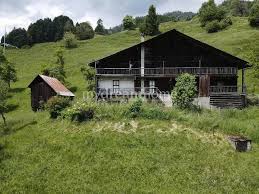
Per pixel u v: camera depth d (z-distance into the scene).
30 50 115.31
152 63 51.47
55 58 97.06
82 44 116.38
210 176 27.39
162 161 29.44
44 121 39.44
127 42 115.12
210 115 39.09
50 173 28.50
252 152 31.44
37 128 37.94
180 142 32.44
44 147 32.94
